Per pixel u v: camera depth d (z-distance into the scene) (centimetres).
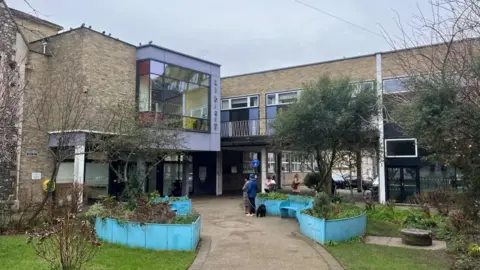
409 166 1894
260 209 1418
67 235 589
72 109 1308
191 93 2012
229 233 1062
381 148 1786
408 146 1903
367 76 2030
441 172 1820
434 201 1274
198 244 899
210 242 928
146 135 1360
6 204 1115
